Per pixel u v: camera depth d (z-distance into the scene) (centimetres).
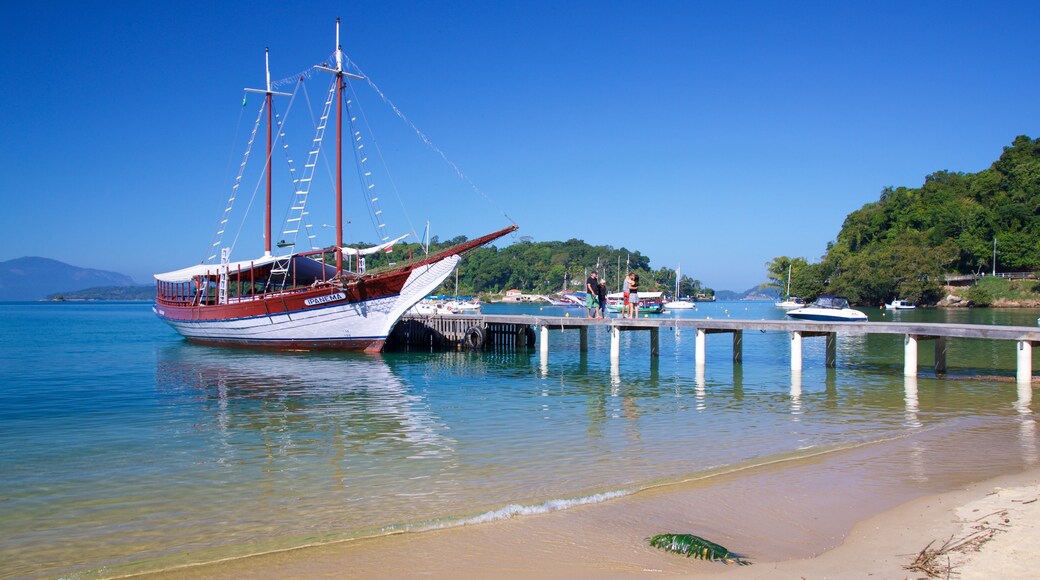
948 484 1095
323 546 830
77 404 2106
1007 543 777
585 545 823
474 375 2881
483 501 1045
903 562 744
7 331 6806
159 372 2994
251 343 4081
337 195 3912
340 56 3950
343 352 3816
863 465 1236
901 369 2964
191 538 904
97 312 14962
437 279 3600
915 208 14462
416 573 743
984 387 2369
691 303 13775
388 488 1133
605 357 3784
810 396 2216
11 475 1248
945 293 12162
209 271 4347
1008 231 12719
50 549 872
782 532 868
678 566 753
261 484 1170
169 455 1402
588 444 1478
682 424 1720
